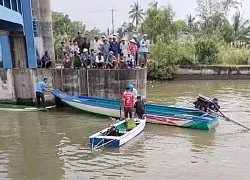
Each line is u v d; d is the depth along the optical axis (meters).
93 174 9.56
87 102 16.86
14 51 20.05
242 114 17.55
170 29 39.59
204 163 10.43
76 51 19.16
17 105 18.92
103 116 16.66
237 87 28.66
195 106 15.85
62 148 11.91
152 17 40.00
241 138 13.14
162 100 21.92
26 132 13.93
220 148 11.90
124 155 11.14
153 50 34.41
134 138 13.09
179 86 29.44
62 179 9.23
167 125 15.12
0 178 9.30
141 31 40.22
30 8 19.42
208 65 35.44
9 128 14.55
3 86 19.06
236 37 49.94
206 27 51.91
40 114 17.16
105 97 19.09
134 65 19.62
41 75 19.02
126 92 14.38
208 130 14.29
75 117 16.56
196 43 37.47
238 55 38.34
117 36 20.05
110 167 10.09
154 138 13.10
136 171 9.78
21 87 19.08
